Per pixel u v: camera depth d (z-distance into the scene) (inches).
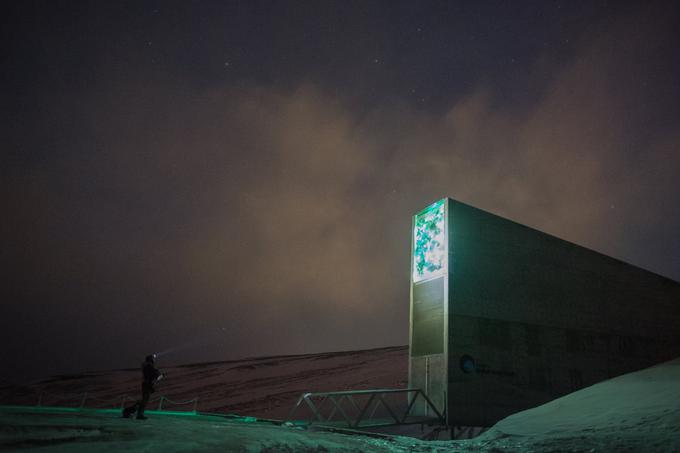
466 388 701.3
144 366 492.4
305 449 321.1
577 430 400.5
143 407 477.4
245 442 311.4
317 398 1475.1
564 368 821.9
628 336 941.2
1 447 237.3
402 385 1601.9
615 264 986.7
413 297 808.9
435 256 779.4
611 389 555.8
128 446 259.8
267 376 2223.2
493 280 789.2
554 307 850.1
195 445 280.2
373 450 353.7
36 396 2161.7
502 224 836.0
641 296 1005.2
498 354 751.7
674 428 346.0
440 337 725.9
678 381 514.0
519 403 744.3
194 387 2119.8
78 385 2454.5
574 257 919.0
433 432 706.2
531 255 854.5
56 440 267.6
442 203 792.3
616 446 333.4
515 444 387.5
